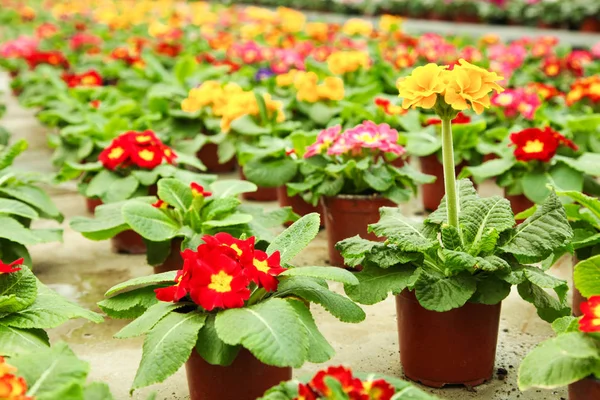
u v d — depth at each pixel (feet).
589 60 8.66
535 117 6.04
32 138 8.04
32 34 13.69
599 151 5.49
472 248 3.12
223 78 8.05
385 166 4.40
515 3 14.56
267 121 5.52
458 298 3.02
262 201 5.65
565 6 13.43
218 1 19.72
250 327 2.73
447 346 3.20
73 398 2.38
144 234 3.70
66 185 6.16
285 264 3.19
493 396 3.21
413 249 3.07
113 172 4.68
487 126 6.23
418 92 3.01
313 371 3.42
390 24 10.55
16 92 10.40
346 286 3.15
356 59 7.09
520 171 4.87
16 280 3.14
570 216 3.78
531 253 3.10
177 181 3.99
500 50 8.77
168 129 6.52
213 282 2.88
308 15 17.13
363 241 3.25
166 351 2.78
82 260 4.64
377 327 3.79
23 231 3.87
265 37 10.90
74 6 14.78
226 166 6.52
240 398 2.99
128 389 3.33
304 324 2.89
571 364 2.68
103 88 7.68
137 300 3.17
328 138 4.41
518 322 3.81
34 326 3.05
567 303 4.00
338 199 4.30
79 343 3.70
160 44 9.94
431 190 5.33
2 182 4.30
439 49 8.41
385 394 2.46
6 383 2.39
